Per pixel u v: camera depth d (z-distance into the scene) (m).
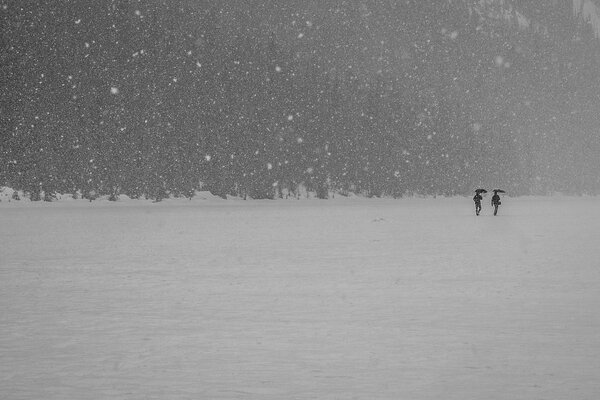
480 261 38.16
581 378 14.54
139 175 158.00
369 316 21.88
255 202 175.62
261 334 19.19
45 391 13.75
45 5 163.88
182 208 130.25
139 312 22.69
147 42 177.50
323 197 197.88
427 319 21.31
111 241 52.69
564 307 23.36
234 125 180.00
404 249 45.91
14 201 147.50
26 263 37.69
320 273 33.06
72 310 23.08
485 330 19.59
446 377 14.69
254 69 196.12
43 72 155.62
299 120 196.00
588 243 50.06
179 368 15.53
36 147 146.00
